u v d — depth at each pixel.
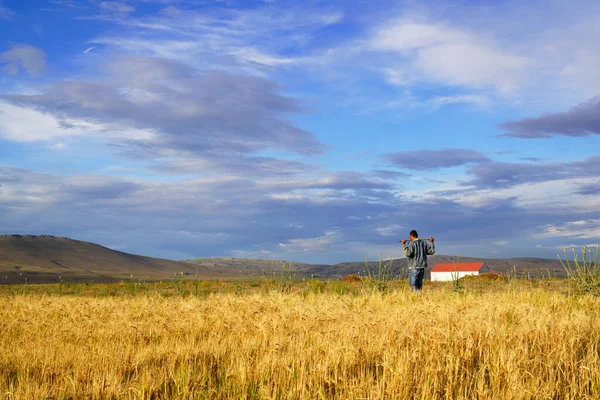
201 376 6.39
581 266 15.34
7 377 6.77
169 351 7.64
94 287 29.14
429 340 7.51
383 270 18.67
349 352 6.95
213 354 7.54
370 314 9.59
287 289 20.30
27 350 8.09
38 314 12.16
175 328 9.47
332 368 6.59
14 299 16.84
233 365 6.83
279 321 9.09
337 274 198.38
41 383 6.54
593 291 14.62
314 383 6.16
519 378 6.19
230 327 9.31
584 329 8.39
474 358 7.21
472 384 6.34
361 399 5.65
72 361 7.31
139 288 25.80
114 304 14.12
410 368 6.45
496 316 9.29
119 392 5.87
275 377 6.30
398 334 7.87
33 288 29.69
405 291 15.90
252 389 6.05
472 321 8.45
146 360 7.23
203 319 10.22
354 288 20.98
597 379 6.19
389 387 5.88
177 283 27.86
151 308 12.39
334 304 11.45
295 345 7.52
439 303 11.41
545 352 7.22
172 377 6.29
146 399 5.86
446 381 6.36
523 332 7.88
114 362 7.05
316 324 9.02
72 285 30.75
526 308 10.18
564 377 6.39
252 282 24.14
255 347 7.66
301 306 10.84
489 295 13.77
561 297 13.75
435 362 6.75
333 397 6.01
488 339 7.70
